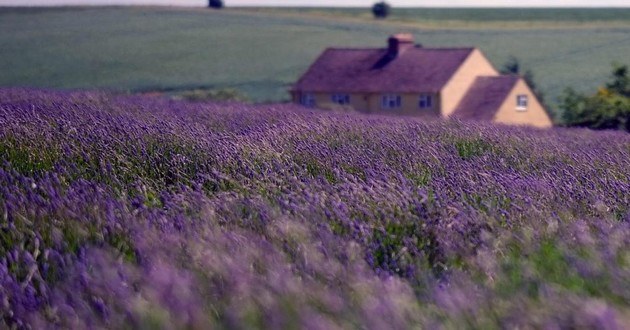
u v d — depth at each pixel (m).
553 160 12.92
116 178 9.95
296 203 8.73
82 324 5.91
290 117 17.31
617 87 49.94
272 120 17.09
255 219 8.22
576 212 9.48
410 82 65.12
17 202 8.21
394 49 68.69
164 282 6.09
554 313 5.87
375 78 66.81
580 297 6.18
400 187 9.30
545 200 9.68
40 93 23.67
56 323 6.03
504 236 7.98
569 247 7.79
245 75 84.88
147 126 12.89
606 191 10.41
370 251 7.64
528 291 6.61
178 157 10.95
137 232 7.45
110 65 86.31
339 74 68.62
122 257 7.10
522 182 10.20
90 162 10.53
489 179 10.19
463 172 10.78
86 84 76.62
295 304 6.02
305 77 69.31
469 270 7.21
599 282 6.80
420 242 8.05
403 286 6.48
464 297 6.10
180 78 81.50
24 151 11.05
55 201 8.23
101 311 6.08
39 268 7.03
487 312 6.00
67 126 12.51
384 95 65.62
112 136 11.96
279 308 5.96
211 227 7.77
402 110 65.12
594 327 5.69
